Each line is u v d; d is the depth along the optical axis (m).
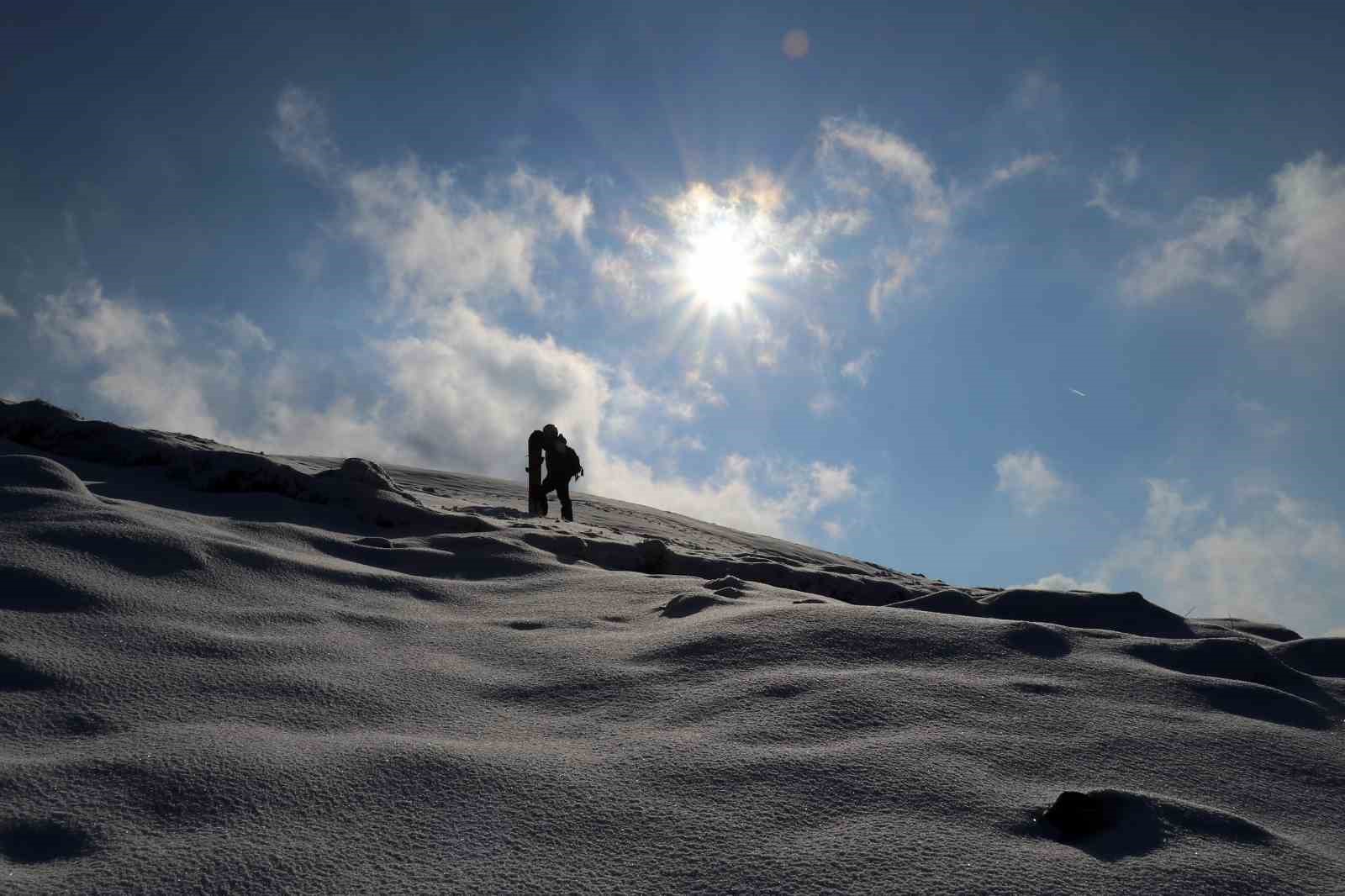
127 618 3.21
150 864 1.71
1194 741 2.53
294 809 1.95
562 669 3.14
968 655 3.22
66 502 4.46
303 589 4.06
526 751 2.31
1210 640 3.53
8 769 2.03
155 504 5.67
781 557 8.35
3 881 1.63
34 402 7.08
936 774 2.18
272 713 2.56
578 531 8.00
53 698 2.49
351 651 3.23
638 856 1.79
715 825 1.92
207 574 3.93
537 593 4.61
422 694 2.83
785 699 2.72
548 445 11.84
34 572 3.43
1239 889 1.71
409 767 2.15
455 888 1.67
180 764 2.10
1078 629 3.67
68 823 1.84
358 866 1.75
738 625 3.52
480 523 6.29
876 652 3.21
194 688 2.68
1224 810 2.04
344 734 2.44
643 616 4.07
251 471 6.39
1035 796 2.12
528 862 1.77
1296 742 2.60
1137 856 1.82
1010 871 1.74
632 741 2.41
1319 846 1.98
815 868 1.74
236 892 1.64
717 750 2.31
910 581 12.58
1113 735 2.54
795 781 2.13
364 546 5.19
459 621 3.89
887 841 1.85
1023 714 2.66
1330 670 4.09
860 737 2.44
